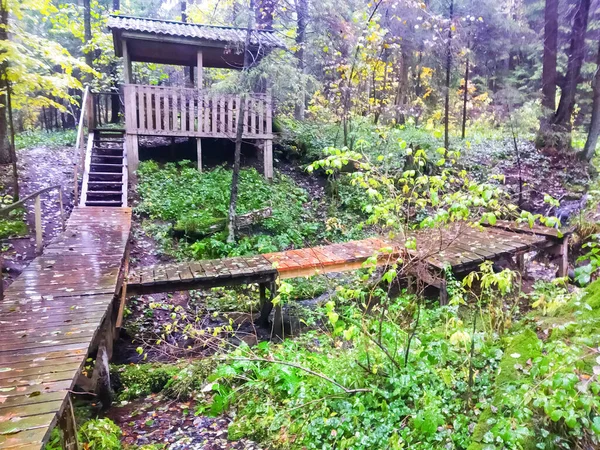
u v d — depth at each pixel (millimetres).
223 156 13086
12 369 3197
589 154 13844
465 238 8172
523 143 15141
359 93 13180
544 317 4492
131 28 10570
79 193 10570
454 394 3521
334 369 4164
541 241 8000
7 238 8023
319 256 7266
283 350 5027
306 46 12320
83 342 3701
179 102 11414
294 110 15531
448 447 2949
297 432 3676
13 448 2252
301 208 11133
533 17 16641
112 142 12305
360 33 11461
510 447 2562
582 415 2209
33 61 8320
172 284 6219
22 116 19375
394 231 5512
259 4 10469
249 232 9844
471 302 6406
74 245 6824
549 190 12469
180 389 4738
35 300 4727
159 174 11141
